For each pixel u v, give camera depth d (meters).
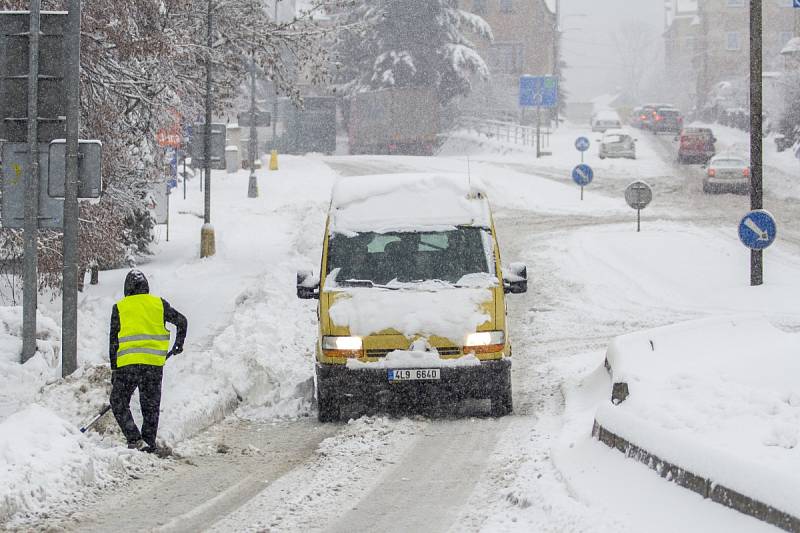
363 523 17.45
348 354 26.11
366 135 175.62
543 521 16.48
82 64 39.28
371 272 27.91
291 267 50.72
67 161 27.77
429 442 23.80
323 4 56.16
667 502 15.95
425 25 175.50
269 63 54.75
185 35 46.66
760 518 14.26
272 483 20.47
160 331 23.44
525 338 39.94
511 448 22.78
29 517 18.02
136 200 45.38
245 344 32.66
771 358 23.12
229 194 96.94
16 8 35.69
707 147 128.75
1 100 28.25
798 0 42.12
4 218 28.64
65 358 28.09
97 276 49.84
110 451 21.81
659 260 58.78
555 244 66.62
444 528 16.98
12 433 20.25
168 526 17.53
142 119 44.78
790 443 16.92
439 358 25.98
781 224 77.31
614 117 195.00
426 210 29.22
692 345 27.45
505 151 162.38
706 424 18.86
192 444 24.38
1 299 42.38
